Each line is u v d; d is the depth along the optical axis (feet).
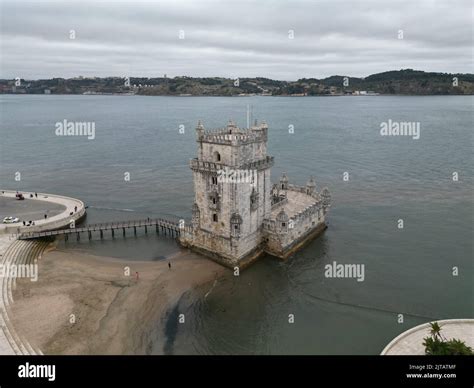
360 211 319.27
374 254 245.65
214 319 185.16
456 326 159.84
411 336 155.84
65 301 191.93
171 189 403.54
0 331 165.78
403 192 364.99
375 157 513.04
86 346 161.99
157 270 224.94
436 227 283.38
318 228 277.23
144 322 180.24
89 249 258.78
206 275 219.61
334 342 169.37
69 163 518.37
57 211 304.91
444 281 213.66
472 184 382.22
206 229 236.63
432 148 555.28
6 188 409.69
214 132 230.27
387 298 200.13
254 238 235.40
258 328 179.42
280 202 271.28
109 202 366.84
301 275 222.48
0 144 650.02
